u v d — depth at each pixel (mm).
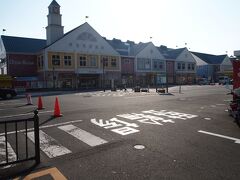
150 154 5441
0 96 24172
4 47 42469
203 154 5387
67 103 16688
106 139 6758
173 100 17938
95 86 46594
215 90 31438
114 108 13398
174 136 6961
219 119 9523
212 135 7020
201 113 11141
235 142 6281
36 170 4672
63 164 4949
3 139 6992
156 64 57750
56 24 44500
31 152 5797
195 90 31984
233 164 4793
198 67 74938
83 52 44750
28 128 8398
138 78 54156
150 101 17312
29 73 43406
